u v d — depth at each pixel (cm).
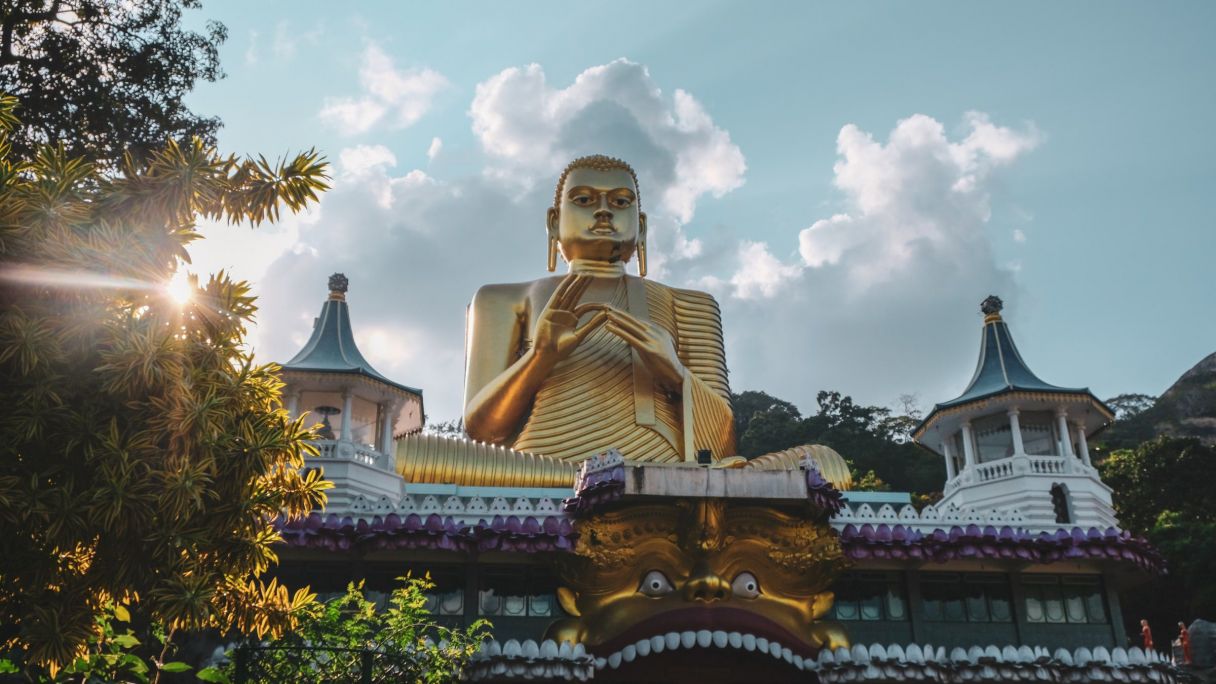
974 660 2039
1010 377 2909
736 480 2012
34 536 1128
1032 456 2783
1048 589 2238
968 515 2219
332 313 2769
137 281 1166
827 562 2083
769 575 2105
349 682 1413
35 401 1091
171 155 1280
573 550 2020
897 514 2344
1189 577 4656
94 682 1177
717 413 2708
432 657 1512
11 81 2177
